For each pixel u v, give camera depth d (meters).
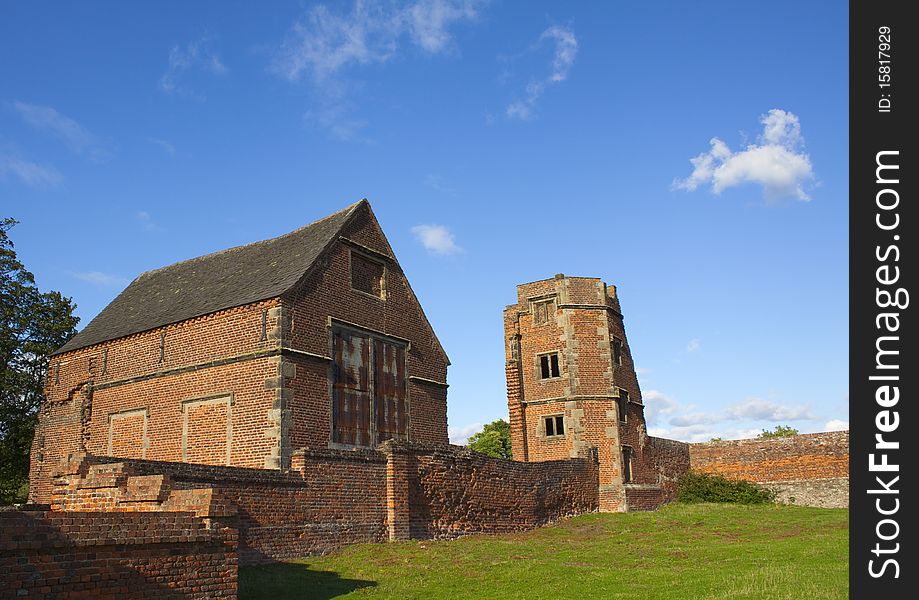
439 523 22.72
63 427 26.62
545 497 28.50
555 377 35.06
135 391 24.83
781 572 15.82
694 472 39.62
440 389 28.66
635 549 21.27
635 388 36.84
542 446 34.69
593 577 16.19
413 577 15.80
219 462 22.08
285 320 22.17
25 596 9.08
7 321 36.84
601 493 32.75
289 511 18.31
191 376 23.44
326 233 25.48
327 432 22.78
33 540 9.23
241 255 28.14
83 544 9.80
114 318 28.23
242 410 22.03
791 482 37.25
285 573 15.96
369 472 20.92
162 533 10.95
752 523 27.38
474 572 16.58
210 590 11.58
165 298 27.53
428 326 28.81
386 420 25.52
